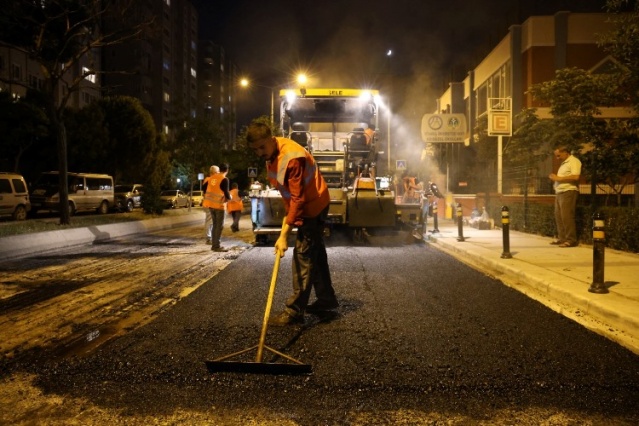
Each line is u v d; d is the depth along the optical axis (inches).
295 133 563.2
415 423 134.0
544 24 1103.0
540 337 204.8
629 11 516.4
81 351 191.3
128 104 1644.9
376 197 498.3
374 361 176.4
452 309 250.1
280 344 194.2
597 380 160.9
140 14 722.8
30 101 1373.0
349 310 247.3
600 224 262.5
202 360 177.5
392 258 429.4
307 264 218.5
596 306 238.5
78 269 378.9
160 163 1732.3
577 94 573.0
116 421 135.1
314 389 153.9
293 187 201.2
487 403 145.3
